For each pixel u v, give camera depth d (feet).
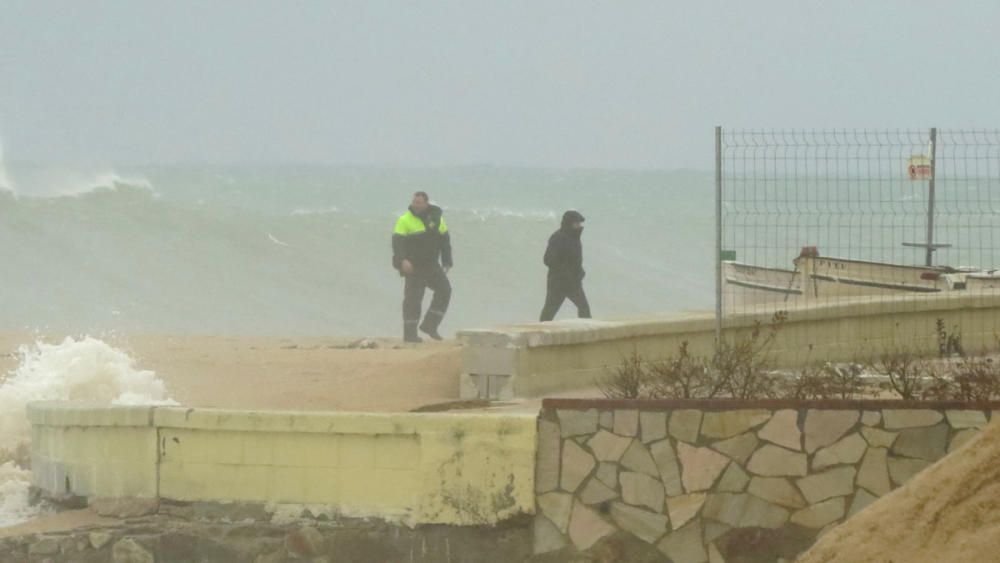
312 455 148.87
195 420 151.64
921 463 139.95
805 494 141.59
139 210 572.51
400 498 147.02
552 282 311.88
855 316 226.99
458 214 653.30
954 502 94.38
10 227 542.98
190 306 485.97
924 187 211.20
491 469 145.48
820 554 96.78
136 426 153.79
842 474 141.18
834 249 206.18
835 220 193.36
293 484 149.38
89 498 156.76
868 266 254.27
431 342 334.24
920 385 171.94
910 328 235.40
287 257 557.33
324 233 580.30
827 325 222.89
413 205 338.54
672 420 143.64
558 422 144.87
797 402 142.20
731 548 142.41
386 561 147.02
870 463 140.77
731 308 223.30
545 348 189.26
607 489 144.15
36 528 152.35
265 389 207.51
